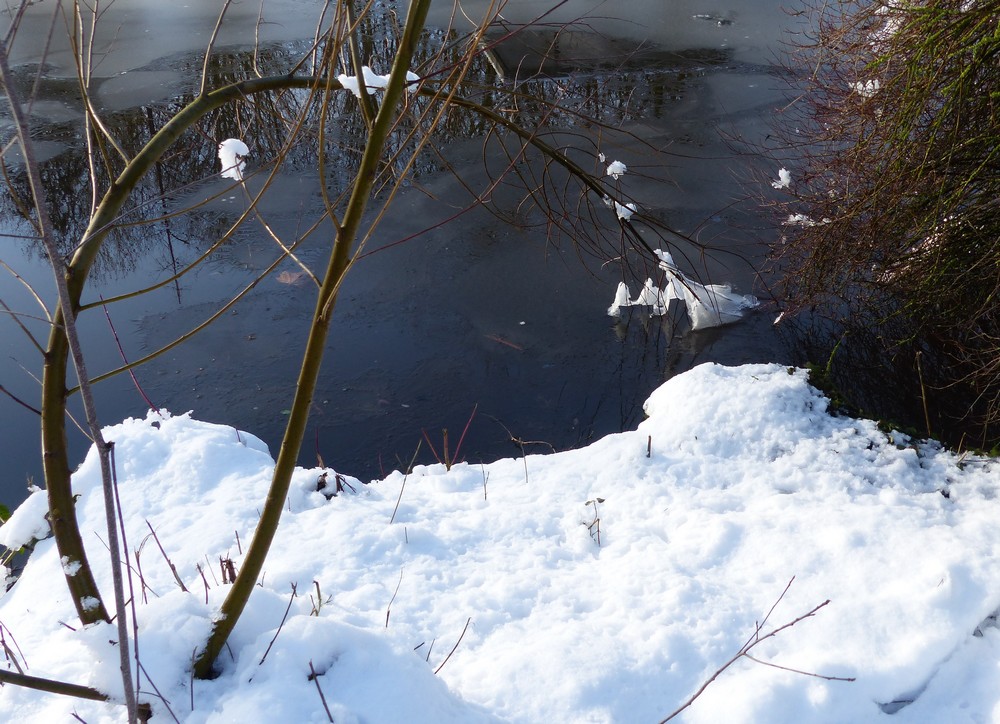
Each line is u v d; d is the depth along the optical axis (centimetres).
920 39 476
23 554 398
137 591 282
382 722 198
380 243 773
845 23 555
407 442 538
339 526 315
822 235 580
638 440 386
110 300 193
